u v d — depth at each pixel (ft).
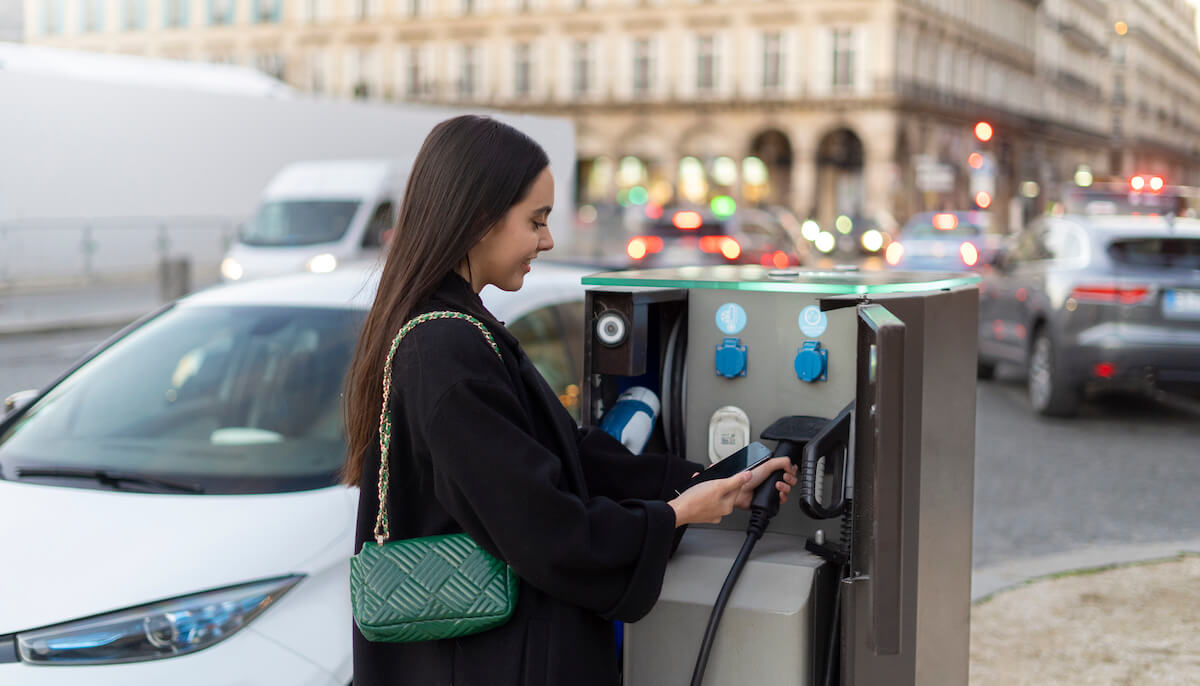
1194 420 29.19
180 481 10.52
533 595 5.84
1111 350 27.40
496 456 5.51
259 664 8.70
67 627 8.61
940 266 60.95
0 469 10.97
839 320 6.90
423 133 73.05
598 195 171.73
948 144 177.37
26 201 60.54
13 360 39.11
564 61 170.91
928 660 7.26
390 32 176.14
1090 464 23.70
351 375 6.10
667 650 6.56
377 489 5.97
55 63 63.72
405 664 5.98
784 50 162.71
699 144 167.22
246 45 180.34
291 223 48.91
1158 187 47.75
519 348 6.11
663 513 5.89
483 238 6.06
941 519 7.34
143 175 64.75
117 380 12.24
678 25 165.78
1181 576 15.21
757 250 64.85
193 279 67.00
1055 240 30.48
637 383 7.71
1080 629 13.26
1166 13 340.18
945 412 7.34
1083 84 268.21
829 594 6.76
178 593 8.86
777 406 7.08
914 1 164.45
